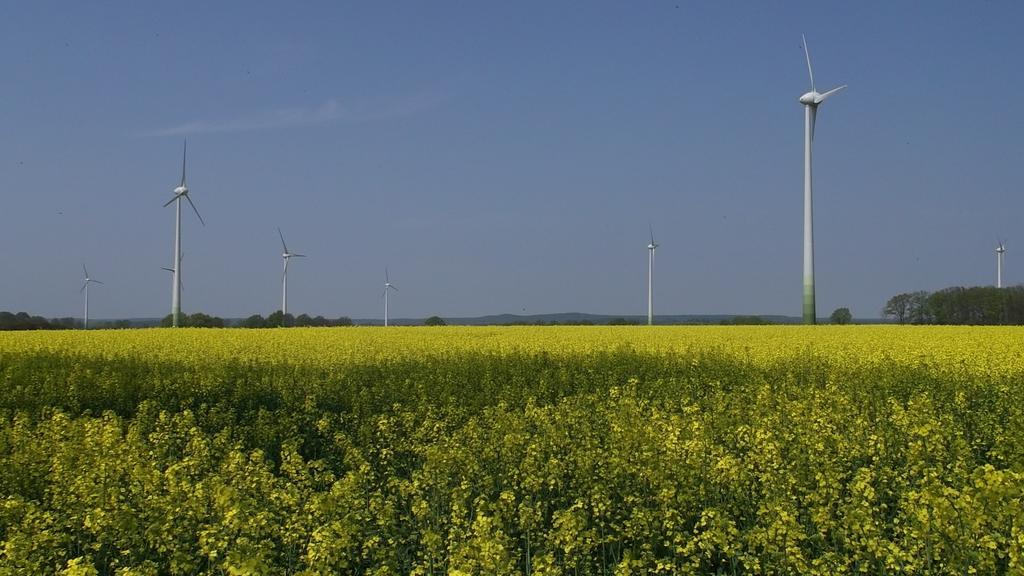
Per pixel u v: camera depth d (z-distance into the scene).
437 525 8.59
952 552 6.93
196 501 8.68
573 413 14.25
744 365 23.55
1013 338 34.12
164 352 30.16
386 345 33.28
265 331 44.81
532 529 8.78
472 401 18.33
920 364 21.12
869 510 7.79
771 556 7.48
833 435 11.32
